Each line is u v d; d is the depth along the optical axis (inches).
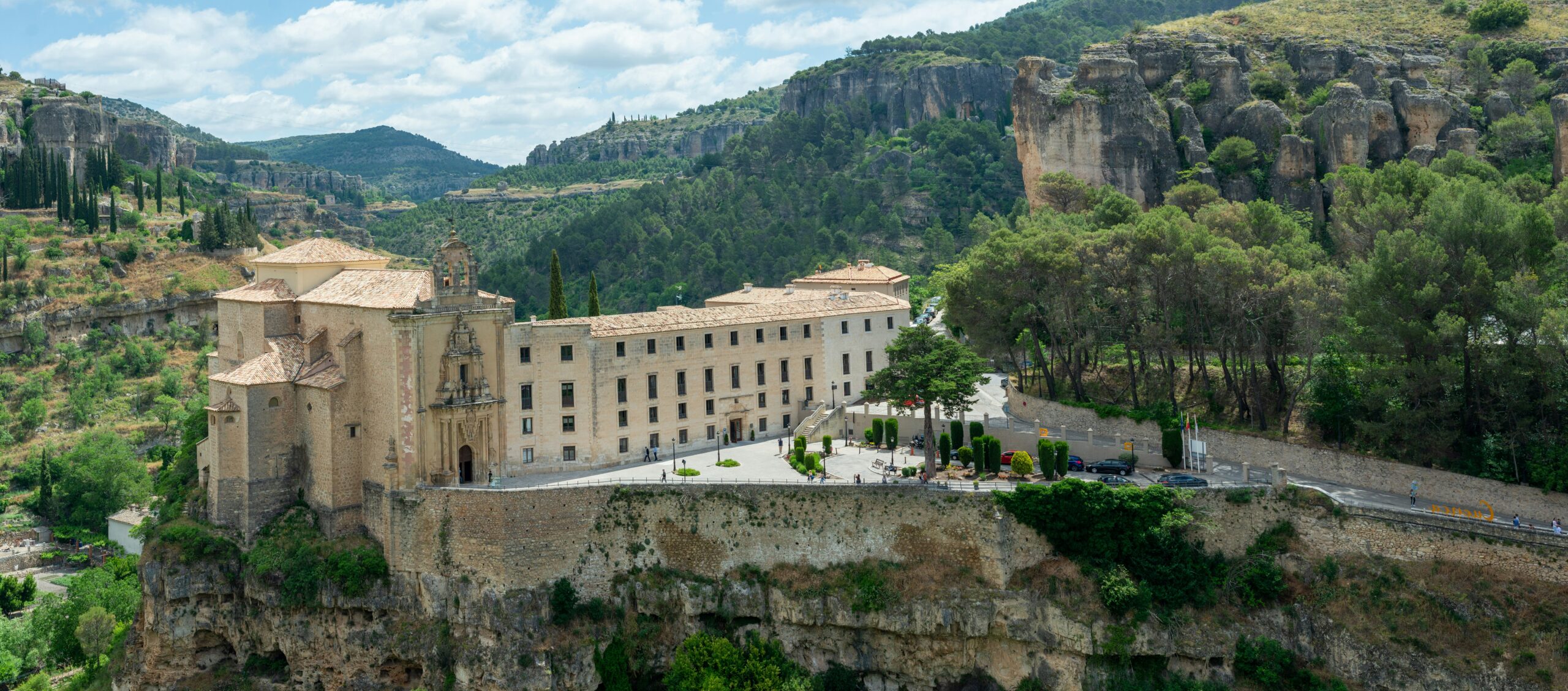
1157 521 4028.1
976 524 4116.6
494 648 4165.8
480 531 4232.3
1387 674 3654.0
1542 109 7170.3
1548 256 4163.4
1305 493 4013.3
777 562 4298.7
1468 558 3676.2
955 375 4503.0
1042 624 4008.4
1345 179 6205.7
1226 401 5019.7
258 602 4515.3
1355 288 4266.7
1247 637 3880.4
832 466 4741.6
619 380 4872.0
